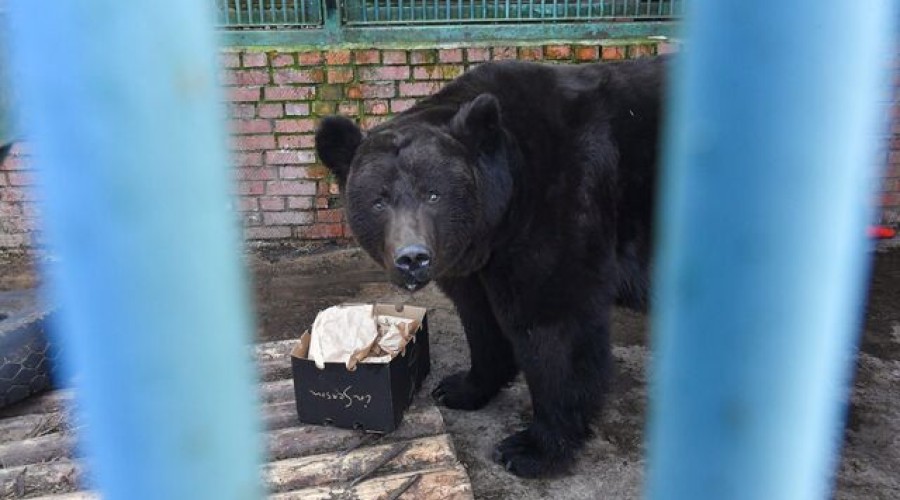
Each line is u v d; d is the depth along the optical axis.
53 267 0.80
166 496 0.87
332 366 3.21
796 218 0.83
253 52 5.34
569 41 5.41
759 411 0.92
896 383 3.83
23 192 5.58
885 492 3.07
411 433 3.31
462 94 3.11
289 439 3.25
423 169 2.63
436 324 4.66
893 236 5.56
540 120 3.04
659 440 0.98
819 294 0.86
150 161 0.73
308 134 5.54
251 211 5.75
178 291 0.78
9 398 3.53
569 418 3.21
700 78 0.82
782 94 0.79
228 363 0.83
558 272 3.01
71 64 0.70
